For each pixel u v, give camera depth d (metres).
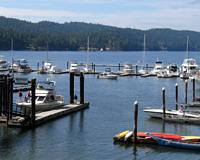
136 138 50.25
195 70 148.00
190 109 71.00
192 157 46.62
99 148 49.03
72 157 45.78
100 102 85.62
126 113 71.75
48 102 68.50
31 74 162.50
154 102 88.31
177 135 53.50
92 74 165.25
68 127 59.22
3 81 58.06
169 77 152.38
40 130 56.81
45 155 46.31
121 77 155.50
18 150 47.84
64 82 132.88
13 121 57.09
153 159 45.62
